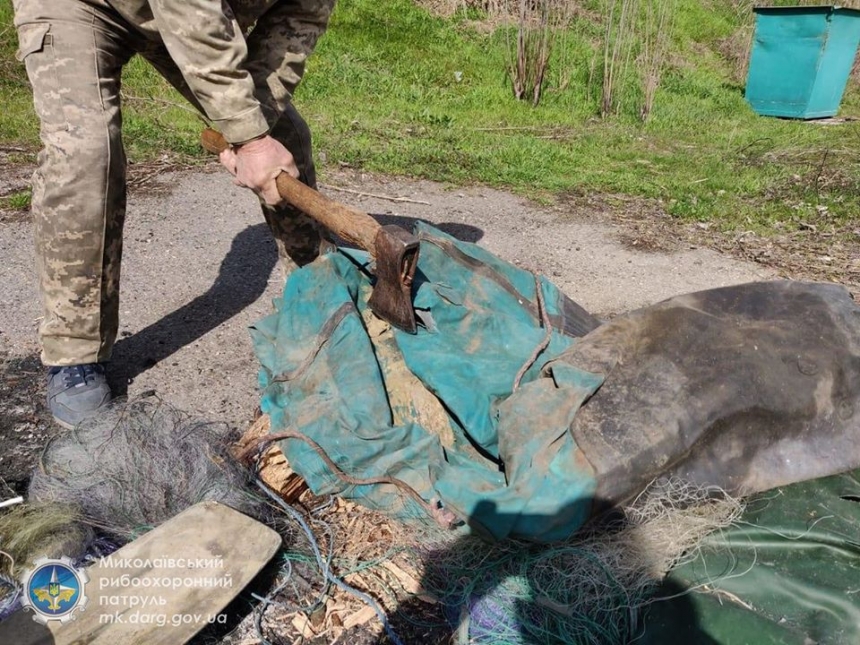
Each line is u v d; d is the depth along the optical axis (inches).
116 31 83.4
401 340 81.7
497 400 78.2
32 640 58.2
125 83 263.9
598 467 67.6
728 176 240.1
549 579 67.2
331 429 75.8
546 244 169.5
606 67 337.1
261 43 88.8
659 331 78.1
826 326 80.3
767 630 61.6
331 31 350.9
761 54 392.8
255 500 76.3
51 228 82.7
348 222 80.2
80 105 80.8
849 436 77.4
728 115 378.6
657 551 67.4
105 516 72.0
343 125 259.9
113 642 58.8
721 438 73.0
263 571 70.1
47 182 81.9
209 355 110.3
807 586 64.9
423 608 68.7
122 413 80.4
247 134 79.7
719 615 62.9
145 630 59.9
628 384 73.5
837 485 75.5
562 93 356.8
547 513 65.8
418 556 72.0
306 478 75.7
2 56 264.4
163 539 68.2
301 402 79.8
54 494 72.5
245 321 121.1
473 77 354.6
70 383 88.9
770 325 79.7
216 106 77.9
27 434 90.0
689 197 213.5
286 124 99.9
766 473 74.7
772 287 83.9
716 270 160.1
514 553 69.4
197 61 75.5
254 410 97.3
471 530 68.9
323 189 195.3
